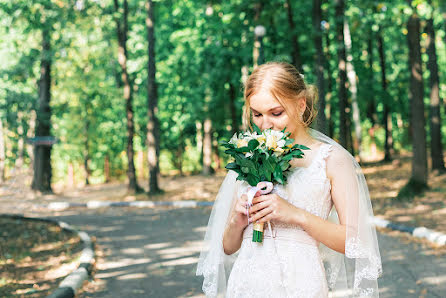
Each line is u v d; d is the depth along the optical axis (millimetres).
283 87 2195
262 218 2109
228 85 26656
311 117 2359
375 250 2256
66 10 23312
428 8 11297
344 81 19500
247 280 2207
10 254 9117
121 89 30594
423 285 6312
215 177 26406
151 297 6312
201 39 24641
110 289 6727
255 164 2166
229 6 19094
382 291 6176
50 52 23734
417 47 13945
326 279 2375
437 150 17391
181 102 29000
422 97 13906
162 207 17781
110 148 38656
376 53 29312
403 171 20188
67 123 35312
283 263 2146
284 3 18109
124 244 10359
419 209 12055
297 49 18297
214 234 2525
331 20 20406
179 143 32500
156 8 26531
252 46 21828
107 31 25312
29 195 24797
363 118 33875
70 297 6184
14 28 23484
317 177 2184
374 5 14414
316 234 2084
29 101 24953
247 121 2414
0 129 35188
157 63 27156
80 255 8609
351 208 2133
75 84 30359
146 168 38906
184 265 8102
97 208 18859
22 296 6066
